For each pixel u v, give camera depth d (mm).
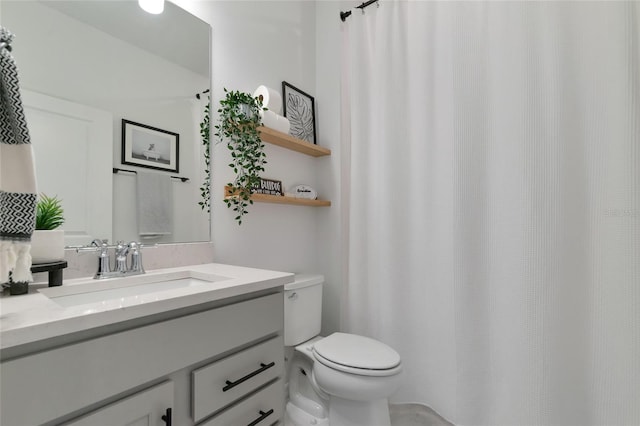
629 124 1071
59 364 497
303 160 1952
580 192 1170
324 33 2066
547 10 1233
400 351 1579
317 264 2027
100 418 540
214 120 1390
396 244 1604
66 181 927
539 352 1187
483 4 1396
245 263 1523
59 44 925
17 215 585
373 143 1732
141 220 1108
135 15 1121
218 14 1436
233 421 791
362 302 1710
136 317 587
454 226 1394
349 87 1890
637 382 1044
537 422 1180
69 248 924
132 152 1091
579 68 1184
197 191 1303
